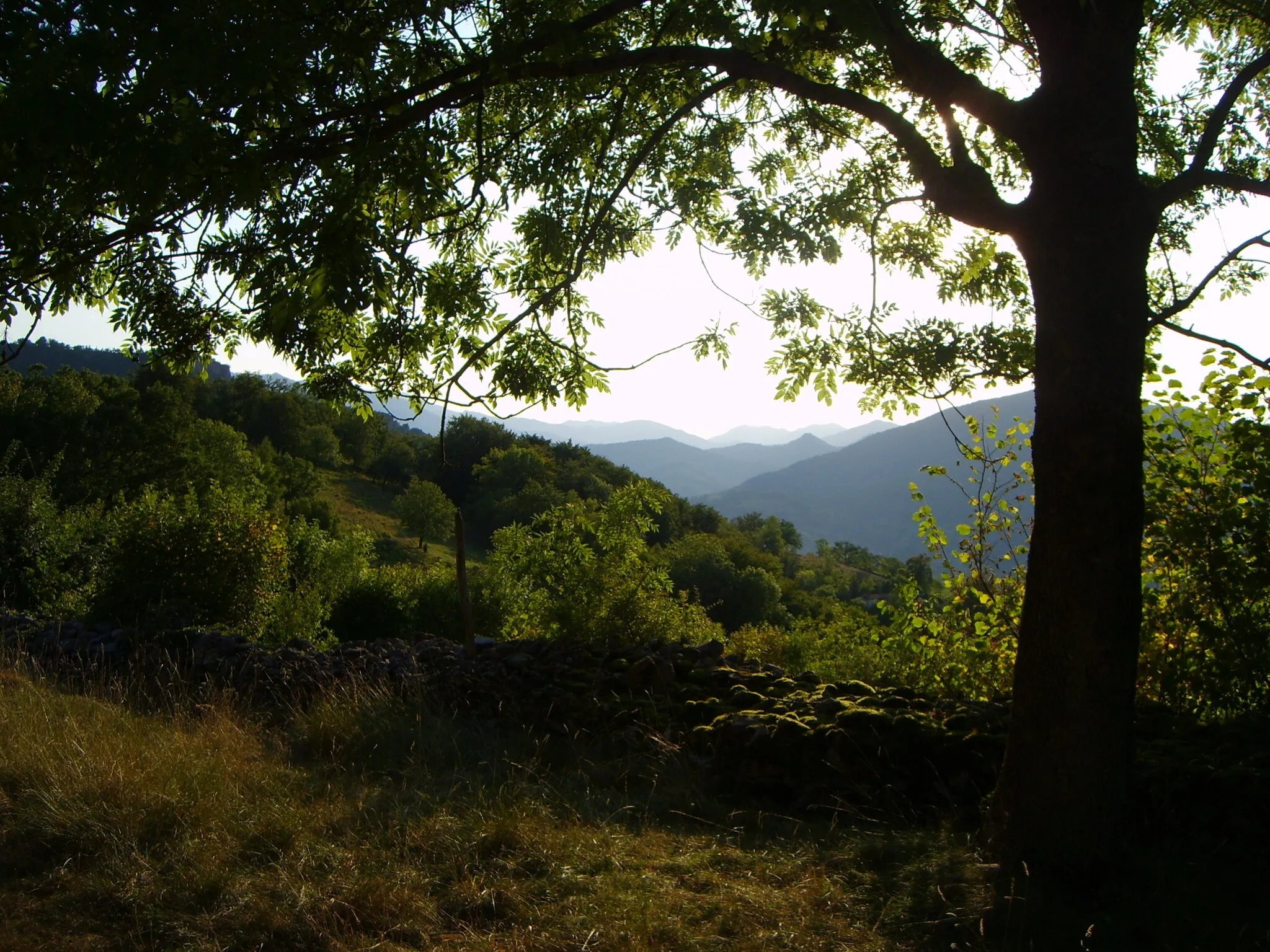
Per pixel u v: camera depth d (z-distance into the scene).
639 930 3.22
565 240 5.83
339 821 4.23
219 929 3.22
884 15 4.35
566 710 6.21
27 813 3.99
